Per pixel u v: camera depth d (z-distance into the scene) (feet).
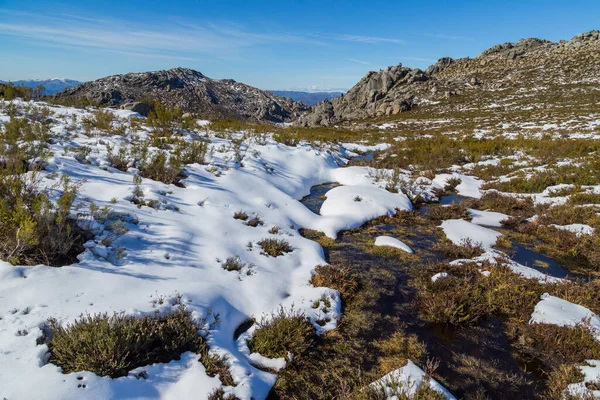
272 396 11.18
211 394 10.23
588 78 188.14
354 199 31.53
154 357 11.25
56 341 10.12
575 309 15.88
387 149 63.93
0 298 11.62
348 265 20.65
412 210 31.53
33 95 53.16
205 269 16.69
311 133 80.59
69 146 28.25
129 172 25.73
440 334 14.71
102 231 16.72
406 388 10.83
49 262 14.06
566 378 11.84
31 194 16.76
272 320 14.37
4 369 9.16
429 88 234.99
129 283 13.99
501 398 11.32
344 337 14.23
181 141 36.35
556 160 47.32
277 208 27.32
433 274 19.76
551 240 24.90
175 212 21.20
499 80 231.30
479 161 52.65
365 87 274.36
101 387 9.37
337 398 11.14
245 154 37.99
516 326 15.12
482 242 24.39
